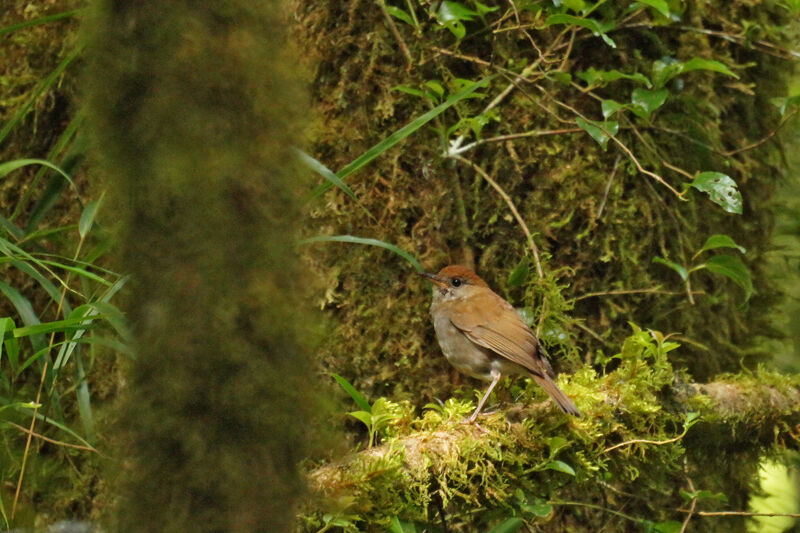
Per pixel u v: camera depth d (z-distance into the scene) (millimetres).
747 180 8297
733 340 8398
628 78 7543
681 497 7754
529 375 6617
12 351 5746
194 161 3900
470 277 7168
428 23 7348
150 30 3990
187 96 3947
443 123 7223
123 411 4160
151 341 3955
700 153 7809
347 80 7359
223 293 3914
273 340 4027
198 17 4004
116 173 4047
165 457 4004
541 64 7449
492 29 7344
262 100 4070
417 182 7426
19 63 8078
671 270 7699
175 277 3902
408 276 7402
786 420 7418
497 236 7508
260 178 4023
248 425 4004
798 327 9883
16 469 7430
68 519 7488
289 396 4066
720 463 7645
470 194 7500
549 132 7258
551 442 5934
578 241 7512
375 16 7320
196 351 3914
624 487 7598
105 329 6109
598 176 7488
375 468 5031
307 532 4973
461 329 6973
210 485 3953
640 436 6492
